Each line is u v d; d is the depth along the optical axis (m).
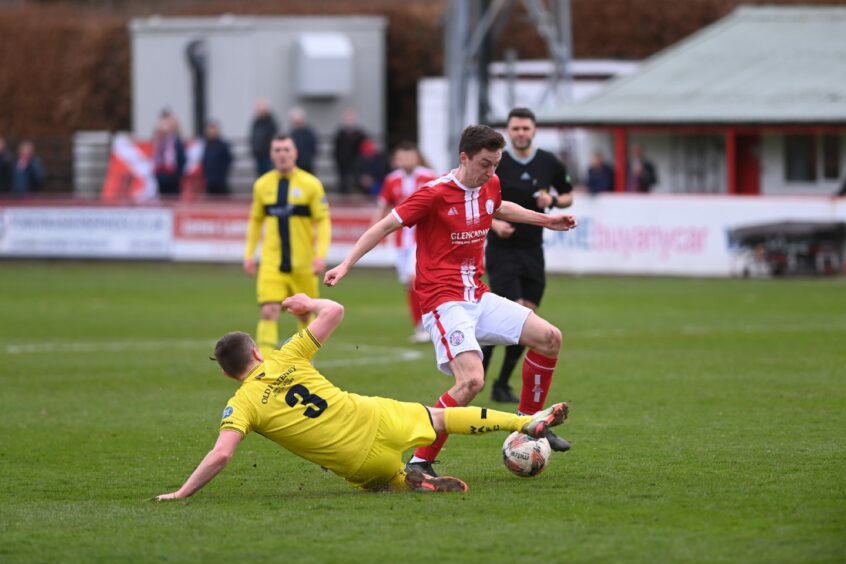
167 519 21.81
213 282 76.62
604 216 77.88
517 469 24.47
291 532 20.78
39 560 19.41
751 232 73.94
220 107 109.56
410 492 23.58
